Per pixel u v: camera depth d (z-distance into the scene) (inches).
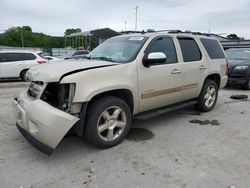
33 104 135.9
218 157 146.6
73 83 137.3
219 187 117.0
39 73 146.0
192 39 219.0
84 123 147.6
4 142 165.3
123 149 156.6
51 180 122.9
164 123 207.9
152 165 136.9
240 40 879.1
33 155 147.8
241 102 289.7
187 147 160.1
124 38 193.2
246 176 126.3
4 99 300.7
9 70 479.2
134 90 164.7
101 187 117.4
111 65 155.2
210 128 196.7
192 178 124.3
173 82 192.1
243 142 169.2
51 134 129.2
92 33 946.1
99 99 151.2
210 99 242.8
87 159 143.7
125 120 162.7
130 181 122.0
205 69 224.4
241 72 373.7
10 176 125.9
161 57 168.7
